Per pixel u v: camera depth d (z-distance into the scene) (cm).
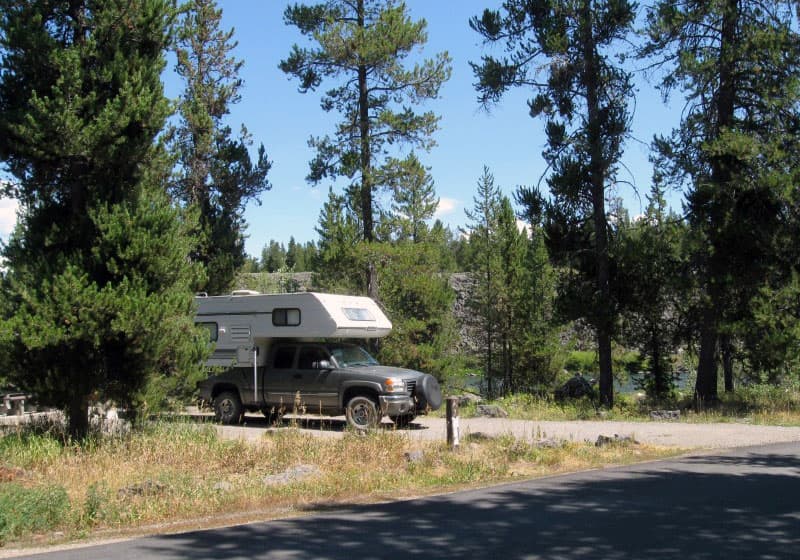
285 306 1631
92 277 1188
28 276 1140
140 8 1207
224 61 2702
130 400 1251
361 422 1519
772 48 1883
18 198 1227
